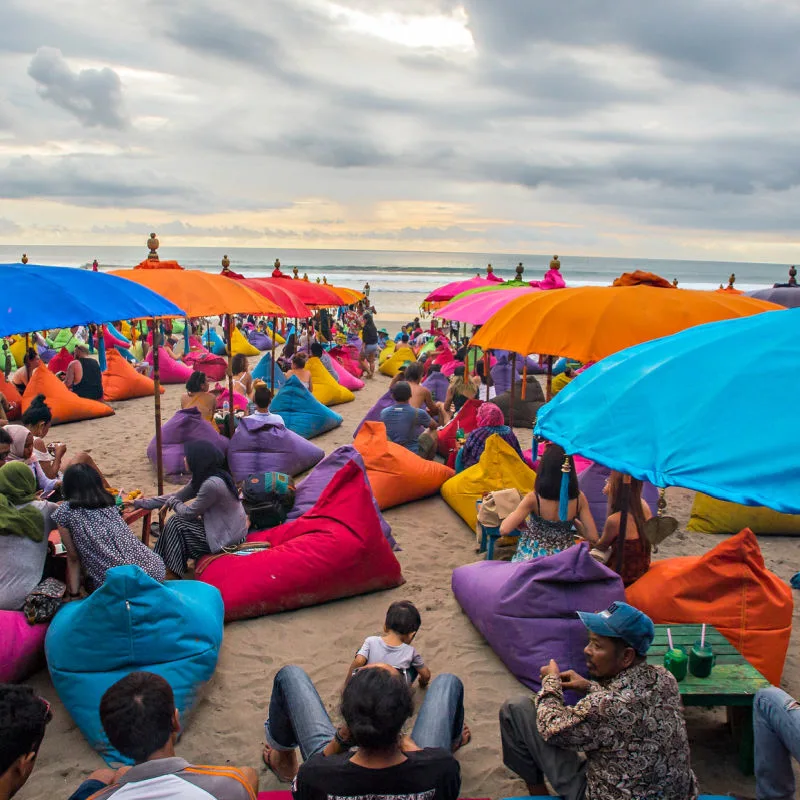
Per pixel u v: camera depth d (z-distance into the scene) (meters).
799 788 3.52
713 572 4.15
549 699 2.87
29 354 11.29
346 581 5.23
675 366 3.00
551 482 4.68
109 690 2.39
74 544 4.17
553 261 9.14
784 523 6.73
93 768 3.56
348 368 16.28
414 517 7.02
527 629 4.26
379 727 2.22
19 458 5.85
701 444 2.56
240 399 10.12
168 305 5.11
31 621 4.08
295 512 6.41
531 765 3.13
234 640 4.71
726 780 3.53
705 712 4.11
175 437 8.03
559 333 4.71
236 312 6.05
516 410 10.94
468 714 4.05
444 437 8.48
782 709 2.94
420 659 4.08
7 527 4.12
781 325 3.07
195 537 5.16
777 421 2.53
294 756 3.53
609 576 4.25
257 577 4.95
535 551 4.70
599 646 2.74
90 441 9.66
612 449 2.79
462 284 12.42
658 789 2.64
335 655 4.60
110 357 12.80
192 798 2.17
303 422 10.05
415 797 2.23
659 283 5.56
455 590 5.18
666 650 3.77
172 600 3.90
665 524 4.34
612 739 2.65
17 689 2.33
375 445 7.33
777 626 4.11
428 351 16.64
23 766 2.28
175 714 2.42
